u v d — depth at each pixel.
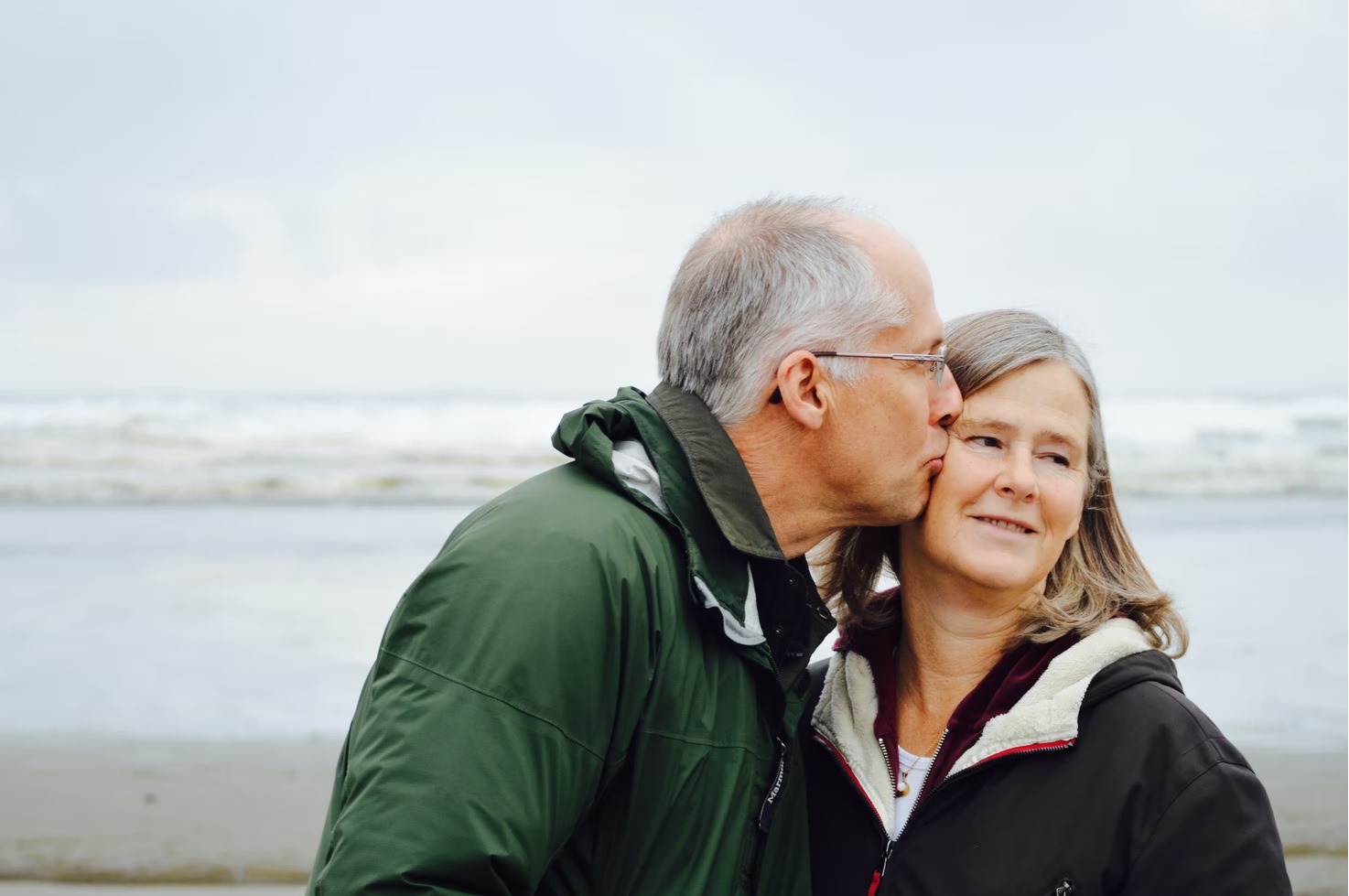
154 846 5.16
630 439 2.02
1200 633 8.62
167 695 7.48
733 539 1.89
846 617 2.33
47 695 7.48
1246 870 1.76
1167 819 1.80
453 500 16.02
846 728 2.15
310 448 18.39
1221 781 1.80
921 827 1.98
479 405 20.75
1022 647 2.05
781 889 2.00
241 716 7.10
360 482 16.77
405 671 1.74
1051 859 1.85
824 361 1.97
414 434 19.33
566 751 1.73
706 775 1.85
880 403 1.98
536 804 1.69
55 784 5.96
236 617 9.36
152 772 6.18
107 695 7.48
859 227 2.03
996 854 1.89
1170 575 10.67
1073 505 2.03
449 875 1.62
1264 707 7.05
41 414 19.25
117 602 9.87
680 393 2.03
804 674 2.02
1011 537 2.02
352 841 1.63
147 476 16.94
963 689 2.12
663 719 1.84
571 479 1.96
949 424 2.06
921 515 2.11
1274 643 8.34
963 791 1.96
